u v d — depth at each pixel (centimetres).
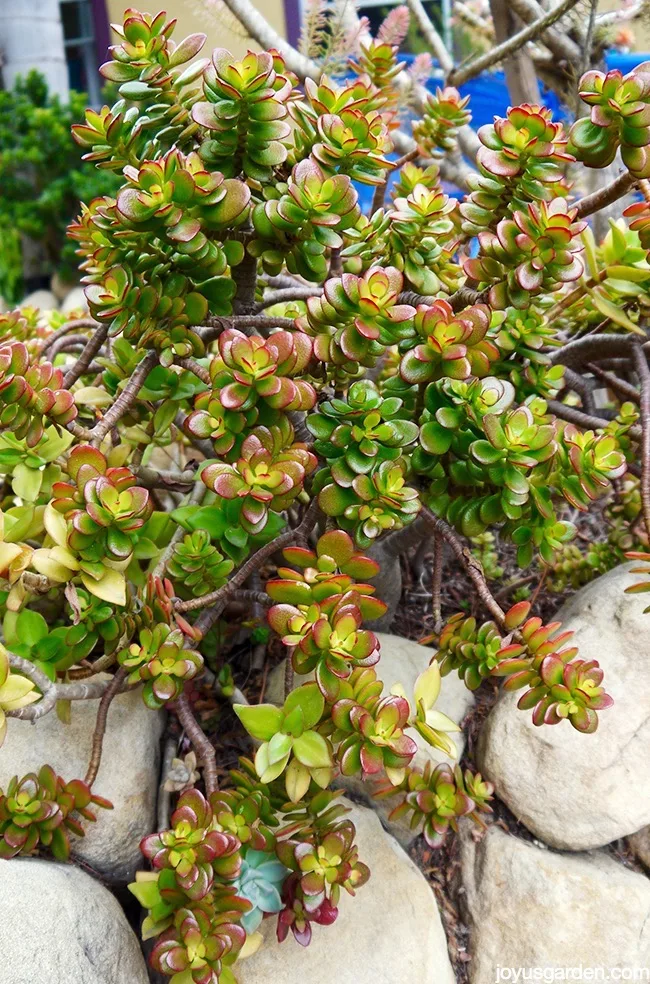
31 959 108
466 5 232
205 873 110
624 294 128
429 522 125
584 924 132
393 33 175
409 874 135
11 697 102
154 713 143
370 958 126
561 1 161
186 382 132
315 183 111
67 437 129
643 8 169
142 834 132
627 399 155
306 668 109
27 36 441
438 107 153
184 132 121
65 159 425
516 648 113
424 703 116
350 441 115
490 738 142
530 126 112
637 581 145
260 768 110
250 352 106
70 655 121
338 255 138
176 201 110
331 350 112
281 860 116
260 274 157
